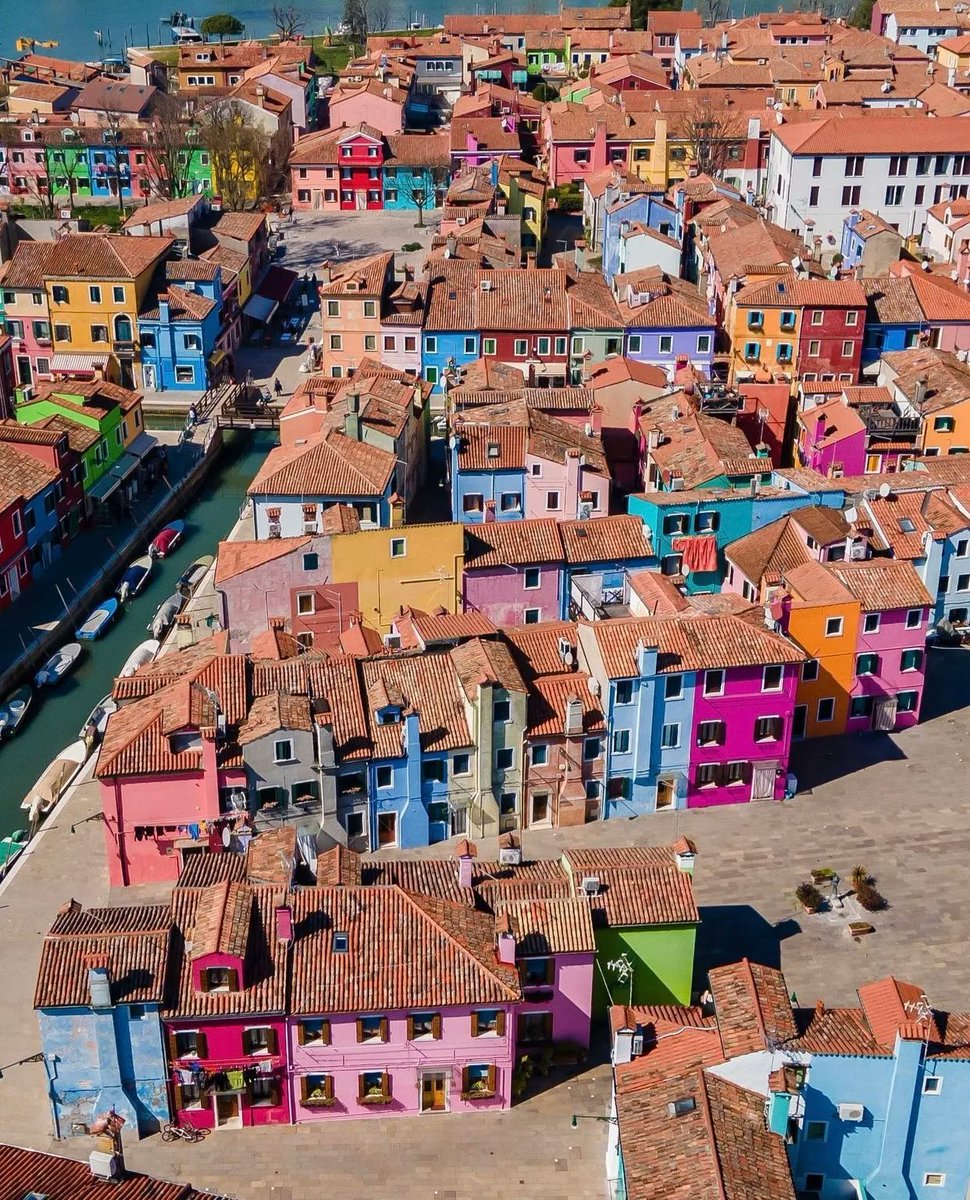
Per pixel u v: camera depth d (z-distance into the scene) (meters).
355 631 95.69
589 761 88.12
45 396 134.25
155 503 135.62
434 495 129.25
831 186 190.38
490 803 86.94
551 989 69.56
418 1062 67.56
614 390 129.88
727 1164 54.69
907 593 96.25
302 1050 66.62
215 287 161.00
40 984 64.69
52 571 122.88
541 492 115.56
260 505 110.38
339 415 119.81
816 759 96.31
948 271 165.50
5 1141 67.12
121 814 82.19
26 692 105.94
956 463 117.69
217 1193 64.00
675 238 173.38
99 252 157.00
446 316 148.75
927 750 97.31
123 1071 66.19
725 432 120.19
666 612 92.19
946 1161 59.06
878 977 76.62
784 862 85.81
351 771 83.88
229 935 66.00
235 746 82.06
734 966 62.69
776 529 105.19
